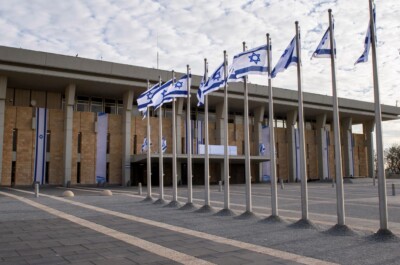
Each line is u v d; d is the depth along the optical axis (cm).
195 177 5475
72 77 4231
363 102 6569
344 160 6938
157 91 2194
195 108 5681
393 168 9775
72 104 4531
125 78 4509
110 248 955
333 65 1217
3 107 4166
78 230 1230
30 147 4538
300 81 1312
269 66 1427
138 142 5069
